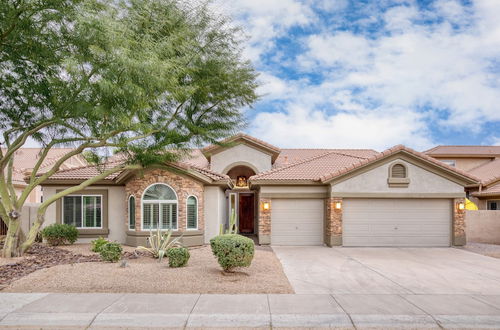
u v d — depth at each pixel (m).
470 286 9.55
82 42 9.99
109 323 6.65
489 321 6.82
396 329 6.55
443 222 17.97
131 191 17.36
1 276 10.24
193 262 12.63
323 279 10.34
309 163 20.36
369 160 17.50
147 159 14.60
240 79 14.70
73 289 8.80
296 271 11.56
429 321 6.80
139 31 11.06
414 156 17.59
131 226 17.39
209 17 13.29
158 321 6.73
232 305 7.58
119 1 10.55
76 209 18.55
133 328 6.52
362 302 7.90
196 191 17.50
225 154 23.75
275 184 18.28
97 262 12.55
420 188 17.70
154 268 11.39
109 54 9.66
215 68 13.84
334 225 17.58
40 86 11.90
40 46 10.53
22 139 12.60
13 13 9.52
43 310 7.17
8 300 7.83
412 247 17.72
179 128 14.48
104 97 10.29
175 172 16.77
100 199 18.66
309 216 18.53
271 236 18.47
